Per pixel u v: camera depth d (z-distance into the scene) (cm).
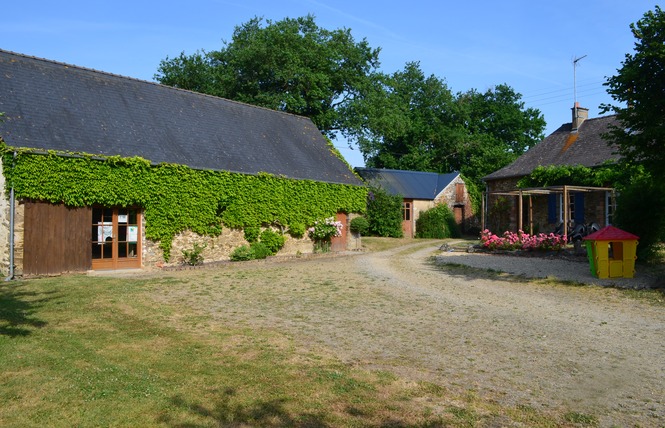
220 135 1858
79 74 1631
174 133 1691
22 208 1256
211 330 728
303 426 399
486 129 4466
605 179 1923
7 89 1386
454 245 2181
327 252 2025
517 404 451
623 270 1130
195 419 409
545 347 641
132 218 1484
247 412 423
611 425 410
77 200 1339
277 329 741
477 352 620
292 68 2517
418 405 445
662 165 1024
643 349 627
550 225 2216
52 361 553
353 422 407
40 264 1286
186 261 1589
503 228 2534
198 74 3145
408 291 1063
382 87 2830
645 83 984
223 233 1700
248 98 2655
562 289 1052
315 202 2006
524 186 2333
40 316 788
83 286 1077
